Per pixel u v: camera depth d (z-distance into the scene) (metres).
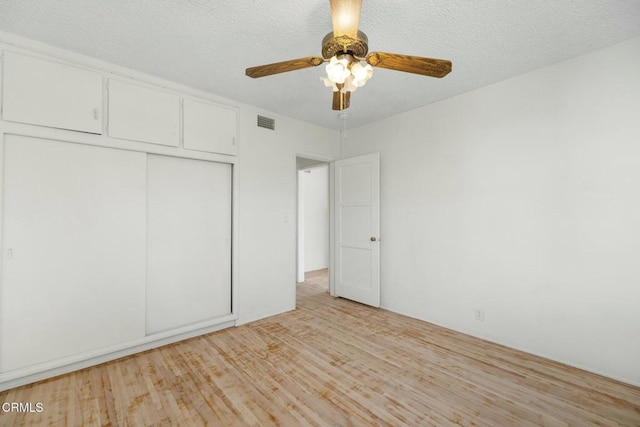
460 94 2.92
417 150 3.30
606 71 2.11
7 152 1.96
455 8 1.69
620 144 2.05
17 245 1.99
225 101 3.05
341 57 1.42
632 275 2.01
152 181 2.66
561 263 2.31
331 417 1.71
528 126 2.48
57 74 2.12
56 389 1.97
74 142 2.20
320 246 6.44
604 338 2.12
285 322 3.22
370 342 2.71
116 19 1.81
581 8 1.70
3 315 1.94
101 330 2.32
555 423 1.65
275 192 3.48
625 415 1.71
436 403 1.83
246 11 1.73
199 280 2.93
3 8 1.70
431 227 3.17
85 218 2.25
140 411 1.76
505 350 2.53
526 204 2.49
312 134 3.90
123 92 2.41
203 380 2.09
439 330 2.98
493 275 2.69
